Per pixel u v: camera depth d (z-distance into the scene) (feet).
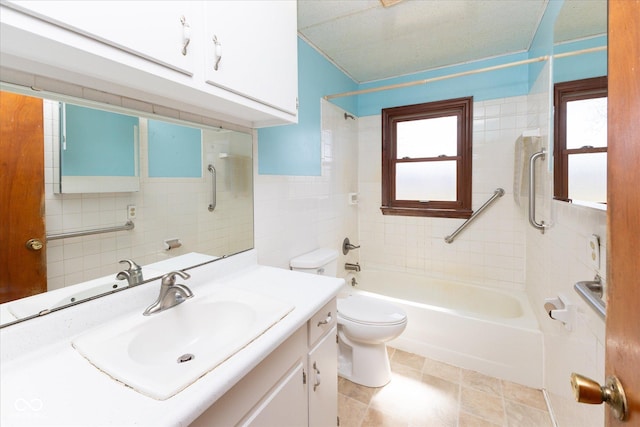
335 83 8.09
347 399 5.29
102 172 3.01
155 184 3.53
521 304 6.82
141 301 3.25
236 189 4.79
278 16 3.85
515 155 7.06
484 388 5.55
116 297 3.02
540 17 5.82
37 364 2.25
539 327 5.69
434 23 6.06
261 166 5.44
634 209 1.30
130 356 2.50
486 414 4.91
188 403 1.83
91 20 1.99
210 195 4.31
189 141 3.93
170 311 3.11
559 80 4.44
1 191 2.32
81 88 2.78
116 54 2.17
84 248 2.87
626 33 1.38
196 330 3.22
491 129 7.69
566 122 4.11
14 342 2.31
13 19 1.69
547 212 5.06
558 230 4.49
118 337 2.60
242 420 2.39
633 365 1.30
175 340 3.04
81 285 2.84
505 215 7.66
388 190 9.33
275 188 5.83
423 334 6.61
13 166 2.39
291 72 4.16
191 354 2.97
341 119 8.47
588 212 3.25
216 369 2.17
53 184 2.64
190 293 3.26
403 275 9.01
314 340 3.57
